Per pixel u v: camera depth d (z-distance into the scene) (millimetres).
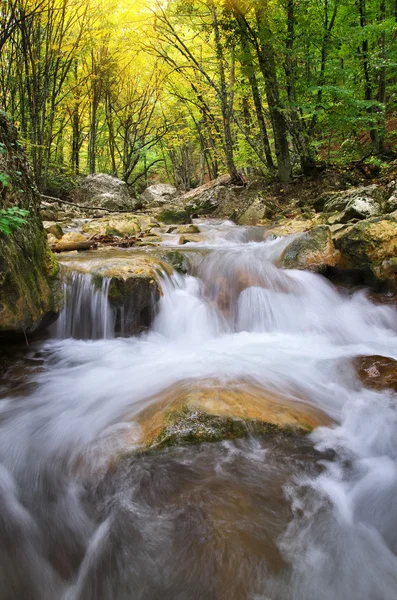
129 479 2303
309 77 11672
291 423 2668
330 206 8922
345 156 12992
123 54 17469
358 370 3621
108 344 4473
